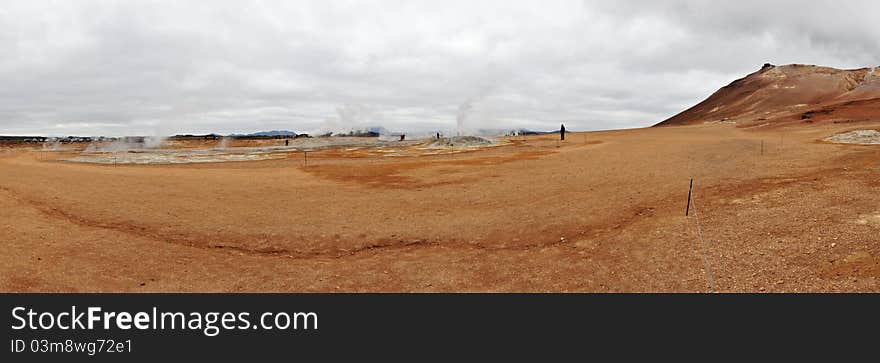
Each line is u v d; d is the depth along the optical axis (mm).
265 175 26641
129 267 10922
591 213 14727
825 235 10203
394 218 15445
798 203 13008
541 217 14719
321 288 10055
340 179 24797
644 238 11922
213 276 10656
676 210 14086
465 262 11391
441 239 13195
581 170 24531
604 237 12453
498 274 10562
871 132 32594
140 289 9820
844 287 8070
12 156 53031
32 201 16672
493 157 36531
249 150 64562
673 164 24078
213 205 17312
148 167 33188
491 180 22766
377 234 13695
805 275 8734
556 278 10148
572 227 13523
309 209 16859
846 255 9086
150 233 13727
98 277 10234
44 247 11805
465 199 18234
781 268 9148
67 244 12203
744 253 10102
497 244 12625
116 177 24219
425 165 31453
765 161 21953
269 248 12680
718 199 14750
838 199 12875
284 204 17719
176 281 10312
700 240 11203
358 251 12508
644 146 38344
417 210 16562
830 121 58312
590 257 11172
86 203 16781
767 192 14836
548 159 32094
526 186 20422
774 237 10664
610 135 69438
